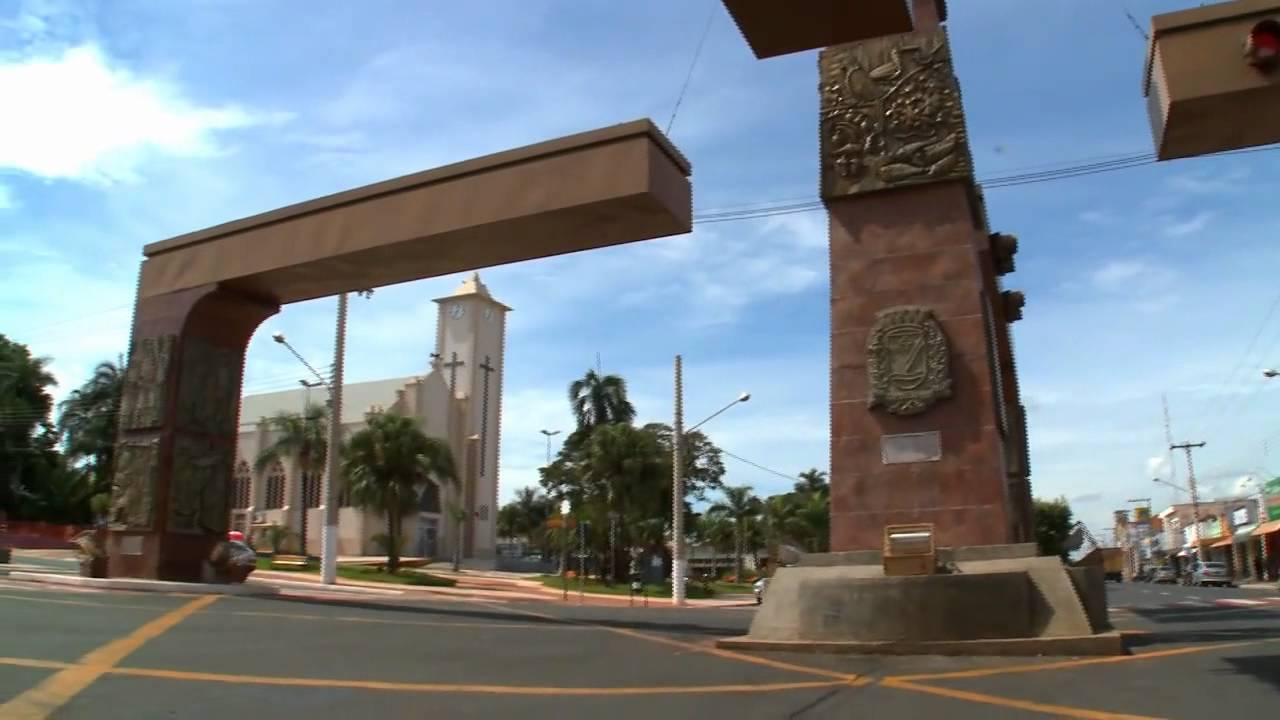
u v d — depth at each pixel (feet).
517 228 60.70
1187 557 307.58
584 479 167.43
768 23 31.14
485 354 278.67
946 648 42.63
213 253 72.49
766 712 27.40
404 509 149.69
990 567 50.03
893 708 28.19
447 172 62.49
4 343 209.87
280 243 69.15
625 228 60.85
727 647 44.68
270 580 114.73
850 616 45.37
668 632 53.11
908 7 30.83
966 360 57.26
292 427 197.77
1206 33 34.94
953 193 60.13
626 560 171.94
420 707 27.07
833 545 56.85
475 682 31.83
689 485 192.03
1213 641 46.75
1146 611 80.69
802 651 43.55
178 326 72.64
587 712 26.84
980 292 58.18
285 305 79.36
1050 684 32.94
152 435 71.61
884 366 58.39
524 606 82.12
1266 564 216.95
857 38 32.17
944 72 61.93
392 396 252.83
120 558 70.59
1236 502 258.98
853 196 61.77
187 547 71.46
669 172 58.49
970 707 28.37
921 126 61.36
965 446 56.08
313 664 34.86
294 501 234.79
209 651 37.35
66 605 52.65
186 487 71.56
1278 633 51.01
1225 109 34.78
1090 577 51.26
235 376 76.74
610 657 39.75
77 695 27.30
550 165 58.80
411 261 67.62
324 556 114.32
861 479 57.52
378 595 98.02
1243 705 27.96
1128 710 27.50
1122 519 471.62
